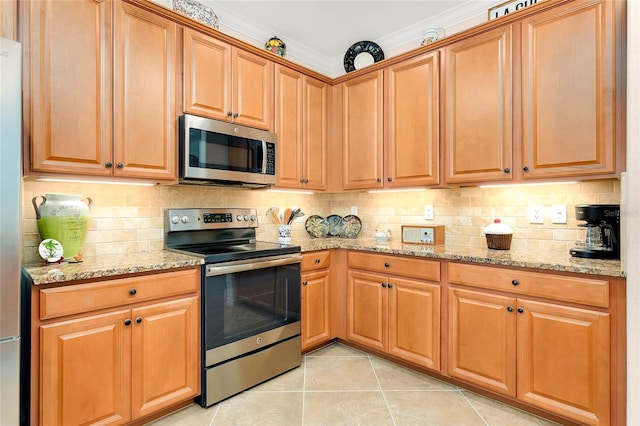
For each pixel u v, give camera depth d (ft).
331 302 8.97
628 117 4.57
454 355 6.94
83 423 5.02
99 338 5.17
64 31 5.52
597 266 5.42
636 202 4.57
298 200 10.61
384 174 8.86
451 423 5.94
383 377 7.54
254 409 6.34
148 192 7.43
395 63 8.62
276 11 8.71
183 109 6.93
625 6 5.59
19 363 4.43
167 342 5.89
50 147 5.38
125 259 6.19
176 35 6.86
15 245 4.38
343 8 8.60
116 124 6.06
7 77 4.33
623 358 5.13
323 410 6.32
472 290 6.71
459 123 7.50
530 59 6.54
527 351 6.01
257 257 7.17
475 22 8.49
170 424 5.88
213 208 8.36
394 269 7.89
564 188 7.06
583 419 5.44
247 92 7.97
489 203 8.15
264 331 7.26
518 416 6.12
